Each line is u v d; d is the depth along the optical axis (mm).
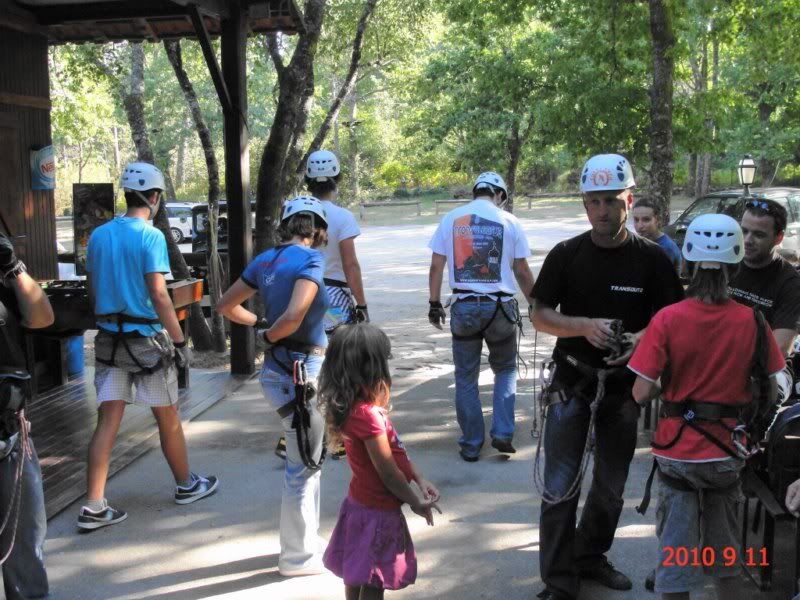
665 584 3283
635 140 14688
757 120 30953
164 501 5113
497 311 5656
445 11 18562
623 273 3701
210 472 5594
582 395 3771
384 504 3289
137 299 4707
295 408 4012
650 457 5773
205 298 11867
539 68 18203
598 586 4008
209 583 4094
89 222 8383
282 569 4152
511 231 5695
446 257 5863
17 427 3518
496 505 5000
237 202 8016
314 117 35750
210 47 7406
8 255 3451
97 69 14289
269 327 4172
